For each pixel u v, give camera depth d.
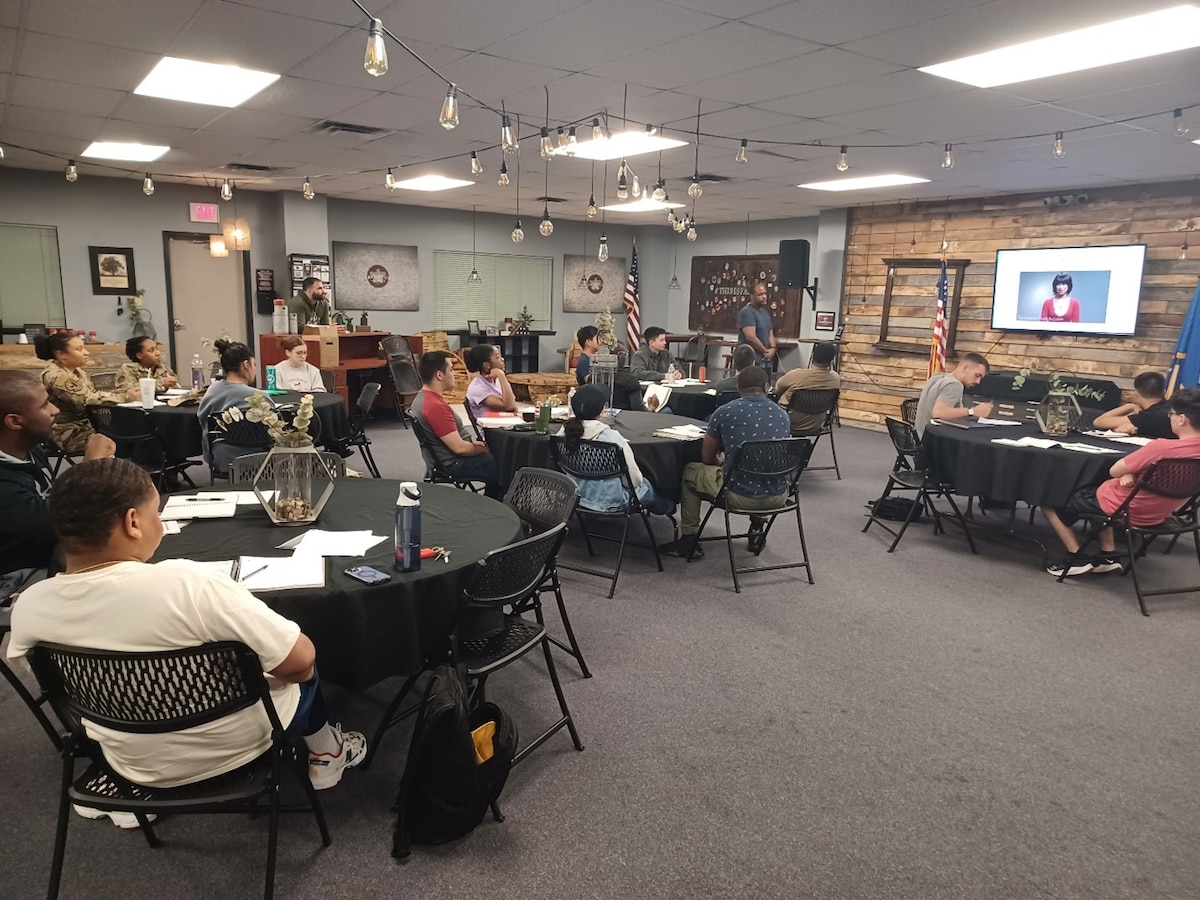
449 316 10.74
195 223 8.59
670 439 4.16
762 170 6.63
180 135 5.61
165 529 2.31
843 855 1.93
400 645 1.98
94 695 1.48
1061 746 2.45
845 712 2.63
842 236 9.06
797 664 2.97
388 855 1.90
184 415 4.74
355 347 8.80
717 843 1.97
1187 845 2.01
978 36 3.21
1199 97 4.02
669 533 4.64
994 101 4.19
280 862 1.86
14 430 2.32
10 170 7.45
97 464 1.43
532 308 11.52
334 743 2.09
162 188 8.34
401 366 8.40
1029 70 3.65
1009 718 2.61
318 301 8.34
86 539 1.40
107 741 1.52
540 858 1.90
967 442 4.23
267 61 3.80
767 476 3.77
